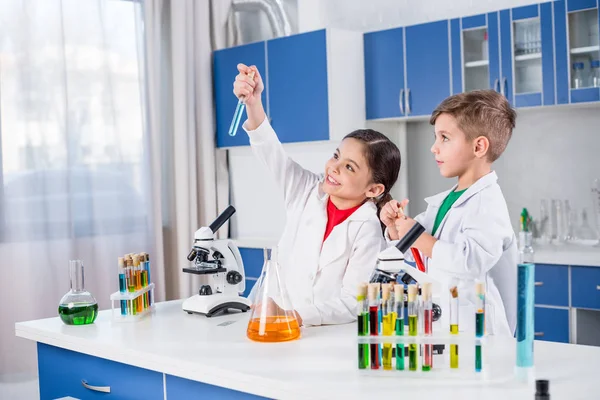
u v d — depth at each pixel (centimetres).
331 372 149
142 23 459
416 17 439
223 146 494
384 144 214
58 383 202
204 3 489
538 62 377
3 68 399
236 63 480
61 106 420
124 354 176
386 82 432
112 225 445
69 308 204
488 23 390
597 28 357
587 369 150
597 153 393
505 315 201
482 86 395
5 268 400
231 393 156
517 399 130
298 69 445
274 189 493
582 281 343
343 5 468
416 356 145
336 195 215
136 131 455
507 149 424
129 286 207
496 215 195
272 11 497
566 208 403
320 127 435
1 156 398
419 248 196
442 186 446
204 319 209
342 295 206
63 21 421
